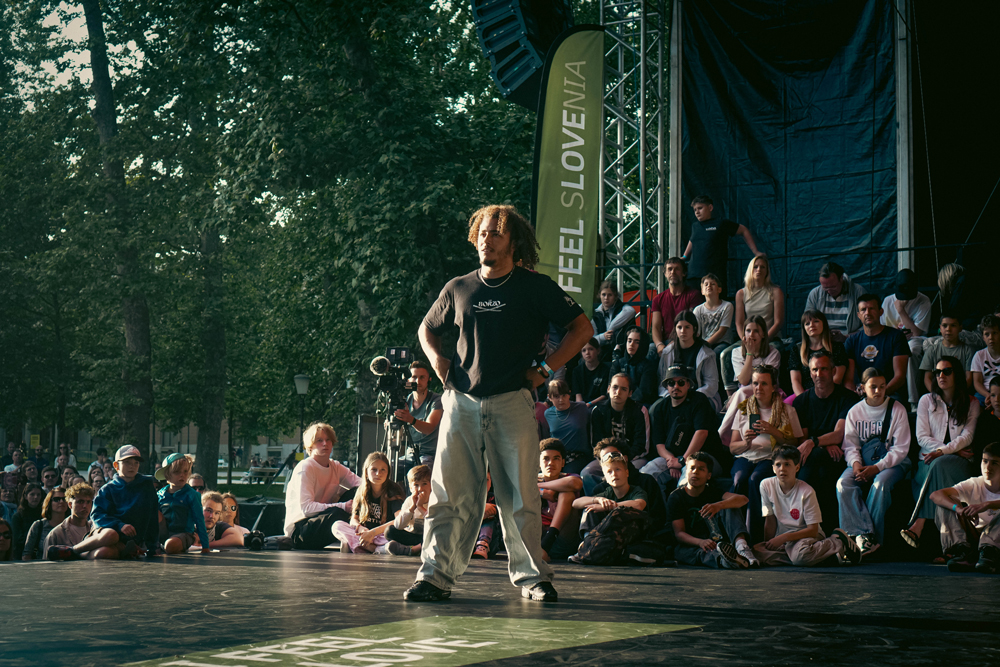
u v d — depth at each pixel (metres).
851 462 6.51
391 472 7.11
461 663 1.95
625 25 11.53
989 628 2.58
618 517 5.94
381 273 14.53
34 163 23.78
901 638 2.36
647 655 2.06
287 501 7.40
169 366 24.36
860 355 7.40
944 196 9.66
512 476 3.27
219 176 16.33
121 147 21.61
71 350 25.38
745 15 10.23
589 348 8.39
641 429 7.25
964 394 6.31
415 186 14.80
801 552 5.90
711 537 5.86
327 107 16.08
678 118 10.53
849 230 9.77
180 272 23.12
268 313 25.67
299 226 21.30
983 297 9.46
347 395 20.55
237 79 16.61
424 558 3.23
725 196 10.34
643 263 10.45
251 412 33.41
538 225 8.83
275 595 3.32
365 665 1.93
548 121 8.88
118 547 6.16
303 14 16.02
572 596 3.43
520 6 11.34
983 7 9.38
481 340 3.25
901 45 9.44
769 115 10.15
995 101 9.45
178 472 6.84
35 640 2.24
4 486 14.87
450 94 18.02
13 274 23.89
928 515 6.16
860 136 9.71
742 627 2.55
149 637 2.29
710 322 8.44
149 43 21.73
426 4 16.30
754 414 6.90
